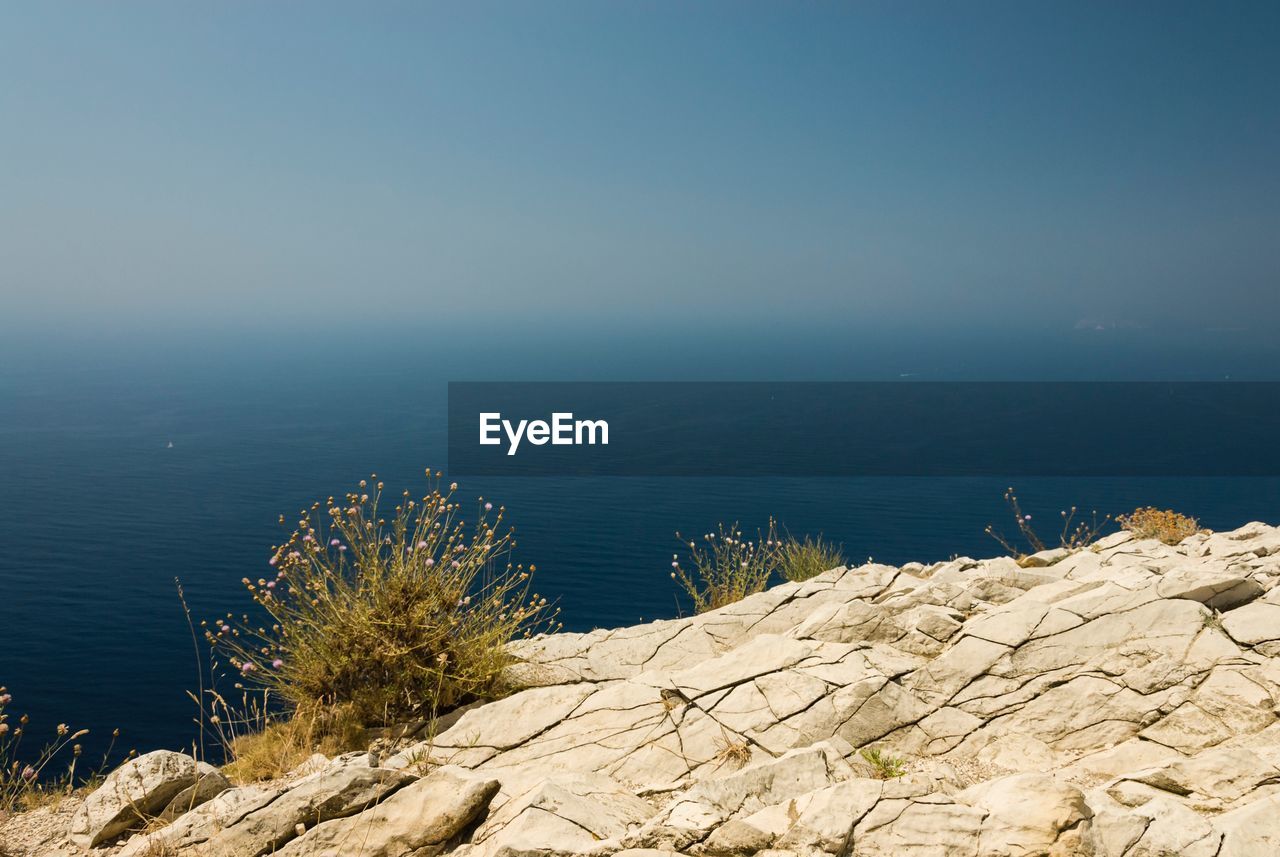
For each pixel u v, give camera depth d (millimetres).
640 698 6289
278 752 6379
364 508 7480
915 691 6086
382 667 6973
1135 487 93812
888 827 3613
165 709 44125
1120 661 5949
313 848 4496
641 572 62469
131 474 160625
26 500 132750
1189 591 6523
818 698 5918
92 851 4883
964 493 97125
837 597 9000
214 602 73312
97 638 61344
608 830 4141
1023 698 5859
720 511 91500
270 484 147625
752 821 3744
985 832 3553
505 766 5750
